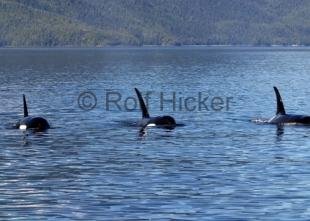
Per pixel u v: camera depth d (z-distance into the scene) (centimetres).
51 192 2959
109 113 5984
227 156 3756
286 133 4578
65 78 11144
